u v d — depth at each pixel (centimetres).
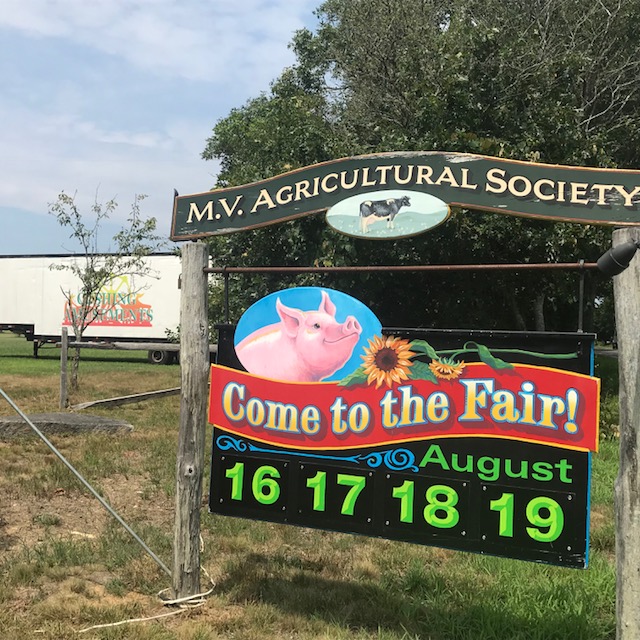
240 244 1178
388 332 361
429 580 426
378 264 1071
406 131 1187
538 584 420
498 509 333
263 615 377
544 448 324
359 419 366
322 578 438
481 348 339
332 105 1814
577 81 1230
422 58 1302
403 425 356
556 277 1134
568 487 318
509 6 1582
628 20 1507
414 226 340
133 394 1341
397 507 356
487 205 332
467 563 465
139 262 1831
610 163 1095
